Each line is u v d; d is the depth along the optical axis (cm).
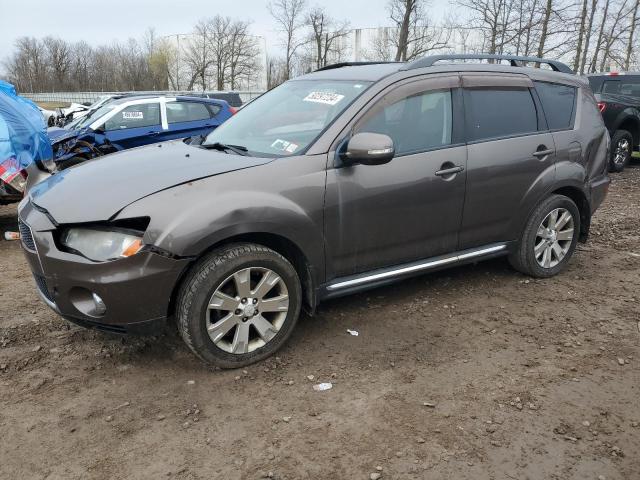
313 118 375
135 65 6806
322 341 366
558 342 371
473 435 274
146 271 292
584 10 1956
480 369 335
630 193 891
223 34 5712
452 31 2631
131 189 309
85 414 288
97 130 917
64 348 355
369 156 331
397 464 254
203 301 307
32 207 331
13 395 304
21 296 445
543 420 287
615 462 258
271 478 246
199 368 332
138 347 356
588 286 470
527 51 2072
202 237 297
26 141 622
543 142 450
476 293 449
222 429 278
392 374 328
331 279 363
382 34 3316
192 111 1012
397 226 378
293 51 3941
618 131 1095
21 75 7444
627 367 341
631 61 2242
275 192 325
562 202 469
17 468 250
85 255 296
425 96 393
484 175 413
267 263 325
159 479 245
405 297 438
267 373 328
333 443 268
